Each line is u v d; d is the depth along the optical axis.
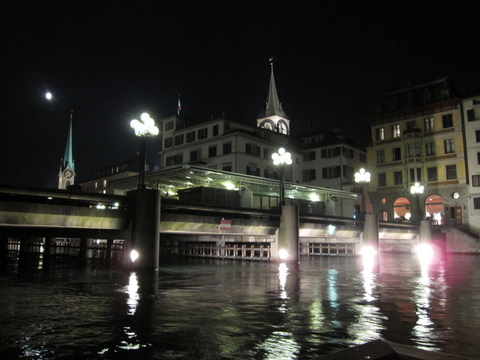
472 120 58.00
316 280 18.50
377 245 41.00
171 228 24.45
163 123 73.62
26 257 37.19
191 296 13.28
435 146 61.06
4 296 13.11
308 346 7.41
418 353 4.13
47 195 19.20
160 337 7.97
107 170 98.88
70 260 32.44
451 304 11.95
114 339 7.82
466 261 35.19
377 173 66.69
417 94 65.19
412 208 61.81
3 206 18.12
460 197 57.88
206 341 7.71
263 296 13.38
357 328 8.81
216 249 38.81
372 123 68.19
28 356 6.80
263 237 33.78
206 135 65.62
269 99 89.44
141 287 15.48
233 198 37.22
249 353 6.98
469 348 7.34
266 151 66.19
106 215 21.42
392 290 15.09
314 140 74.19
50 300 12.30
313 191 46.62
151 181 39.31
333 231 36.47
